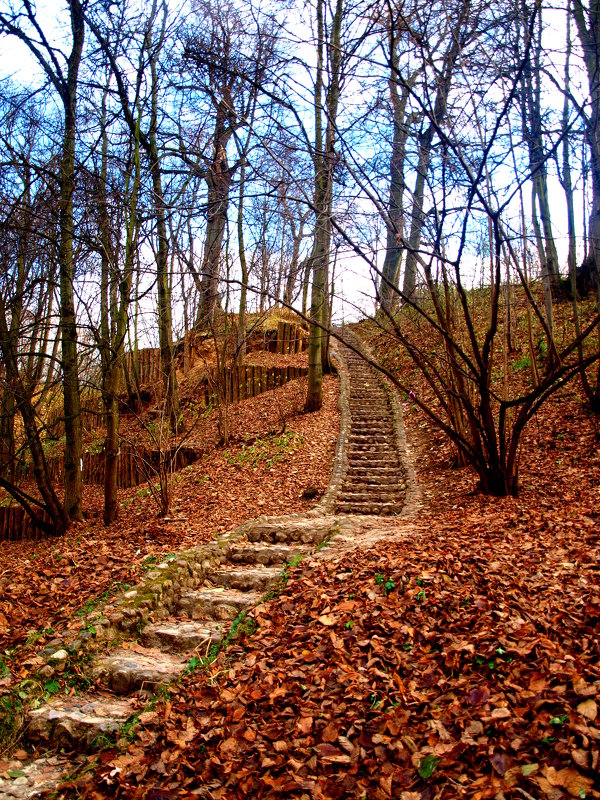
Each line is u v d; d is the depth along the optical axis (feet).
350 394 51.24
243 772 10.56
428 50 18.90
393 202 20.81
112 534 26.99
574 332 44.09
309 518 27.53
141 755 11.94
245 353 63.36
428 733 10.25
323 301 47.85
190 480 39.11
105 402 29.37
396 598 15.46
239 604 19.35
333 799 9.52
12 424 33.81
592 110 25.27
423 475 34.40
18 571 22.62
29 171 28.71
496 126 17.78
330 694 12.27
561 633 12.02
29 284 30.30
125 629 17.60
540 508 22.84
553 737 9.25
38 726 13.55
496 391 39.70
